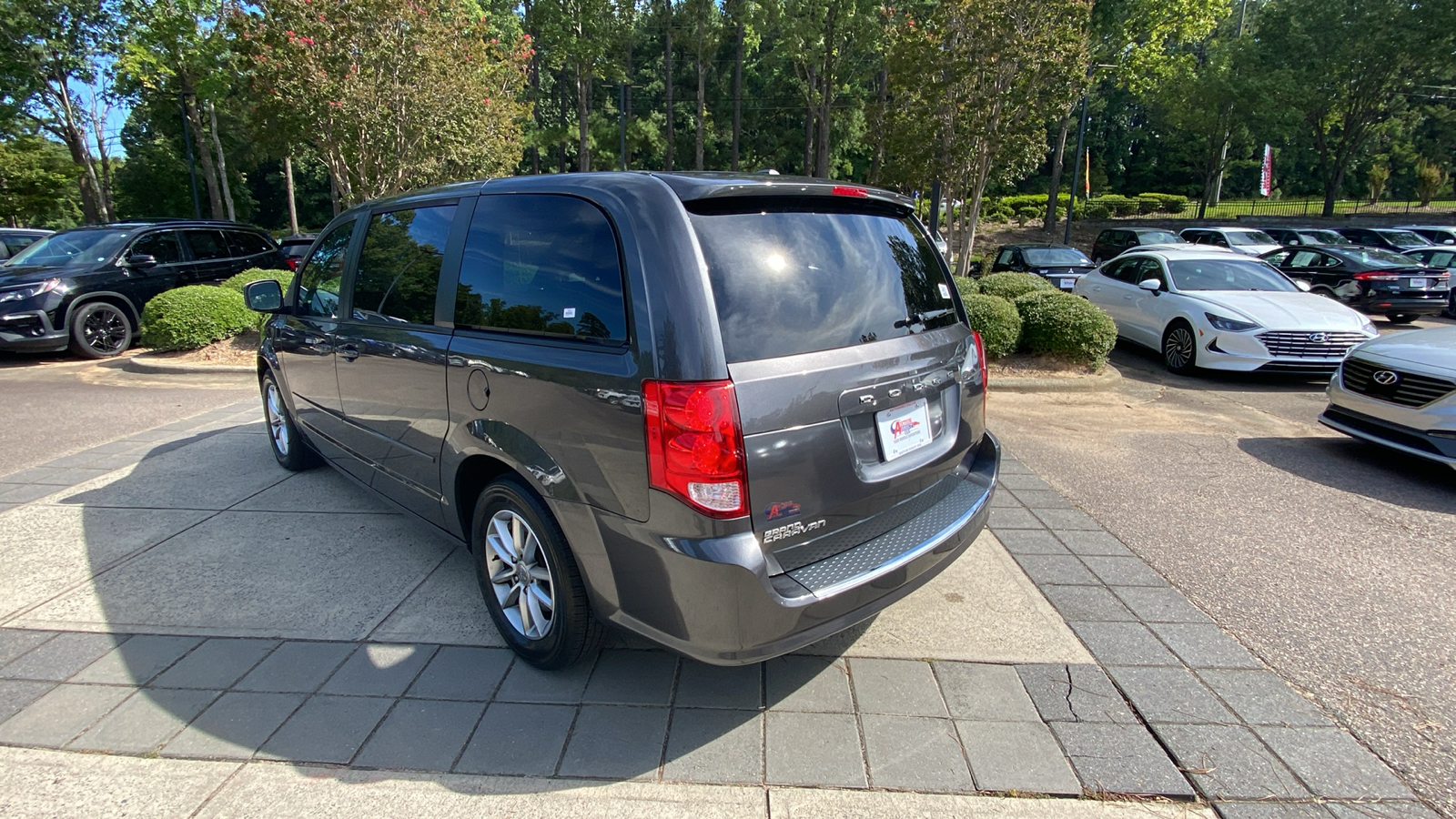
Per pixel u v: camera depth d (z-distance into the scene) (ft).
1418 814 7.44
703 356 7.41
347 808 7.47
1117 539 13.87
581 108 106.83
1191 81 112.57
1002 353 28.53
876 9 94.68
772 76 138.21
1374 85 110.73
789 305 8.22
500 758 8.14
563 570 8.77
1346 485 16.97
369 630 10.61
